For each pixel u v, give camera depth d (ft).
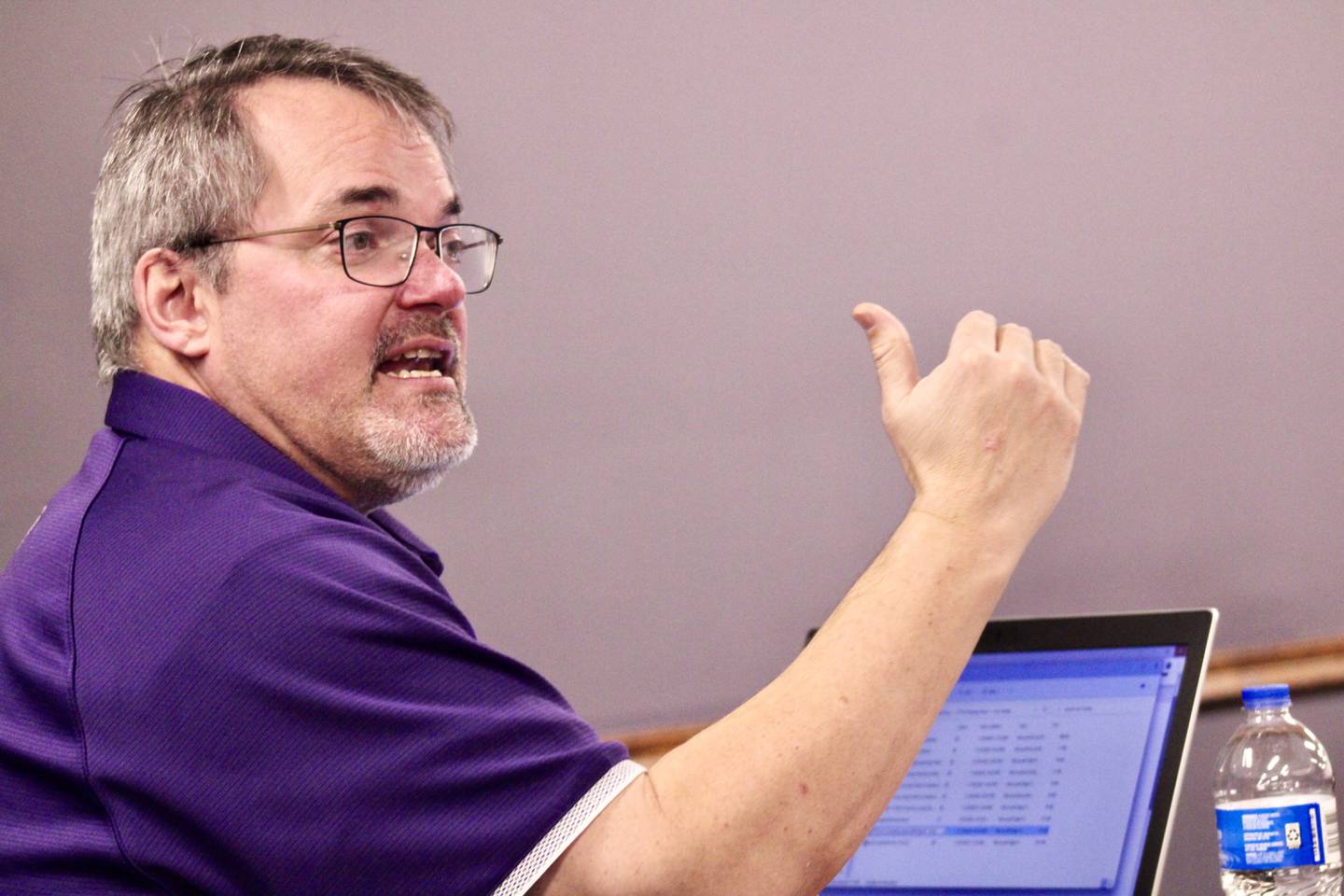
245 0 10.77
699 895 4.31
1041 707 6.49
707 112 10.43
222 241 5.53
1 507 10.59
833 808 4.44
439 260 5.83
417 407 5.62
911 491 9.85
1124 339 9.75
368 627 4.49
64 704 4.48
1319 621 9.28
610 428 10.35
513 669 4.69
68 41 10.84
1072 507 9.77
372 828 4.30
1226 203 9.63
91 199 10.69
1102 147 9.84
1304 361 9.44
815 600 9.95
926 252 10.07
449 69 10.68
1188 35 9.73
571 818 4.37
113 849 4.35
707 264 10.35
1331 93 9.47
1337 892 5.62
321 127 5.67
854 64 10.25
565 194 10.53
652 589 10.18
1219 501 9.53
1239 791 7.13
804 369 10.14
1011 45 10.02
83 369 10.65
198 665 4.39
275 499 4.92
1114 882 5.98
